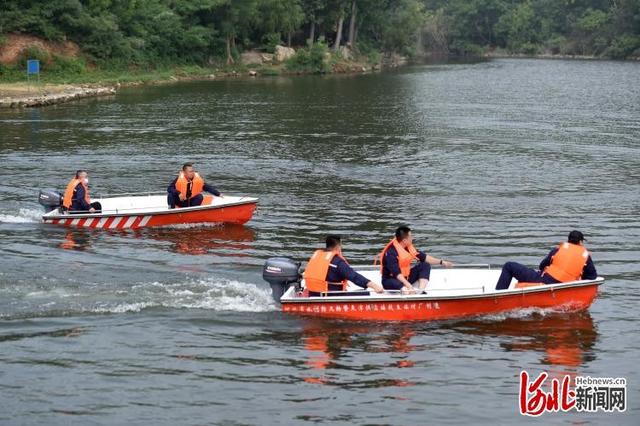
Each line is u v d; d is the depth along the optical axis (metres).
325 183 34.69
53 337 17.34
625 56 154.12
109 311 18.75
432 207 30.08
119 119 56.34
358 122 55.88
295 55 110.00
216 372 15.98
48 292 19.84
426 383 15.68
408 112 62.50
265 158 40.97
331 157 41.38
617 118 58.91
